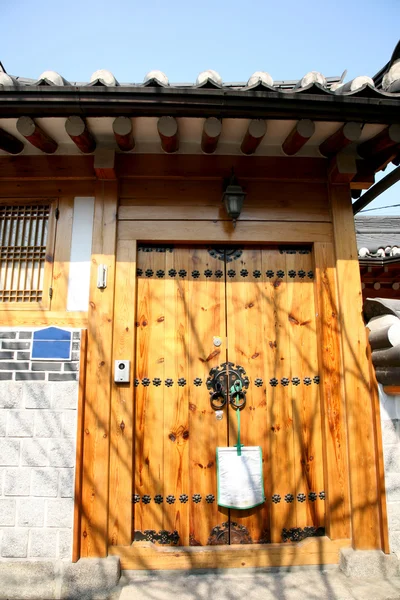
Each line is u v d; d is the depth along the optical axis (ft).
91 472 9.61
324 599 8.57
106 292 10.37
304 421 10.53
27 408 9.85
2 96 8.66
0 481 9.56
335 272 10.95
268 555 9.68
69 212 10.92
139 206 11.00
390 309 10.11
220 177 11.18
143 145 11.04
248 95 8.68
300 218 11.18
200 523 9.95
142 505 9.97
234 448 10.18
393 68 9.61
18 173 10.98
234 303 11.00
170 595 8.70
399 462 10.02
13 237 10.94
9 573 9.06
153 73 9.00
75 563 9.11
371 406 10.23
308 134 9.62
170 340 10.71
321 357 10.55
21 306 10.50
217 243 11.08
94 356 10.07
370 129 10.07
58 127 10.09
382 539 9.62
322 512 10.18
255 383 10.63
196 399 10.47
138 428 10.27
